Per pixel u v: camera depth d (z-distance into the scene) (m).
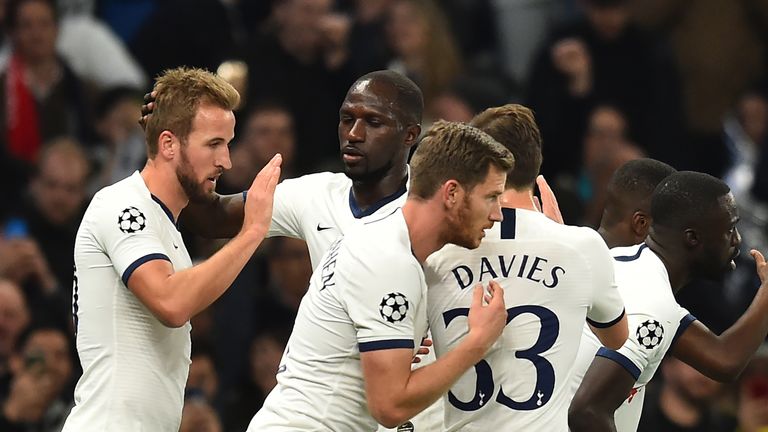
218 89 20.50
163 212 20.58
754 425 30.19
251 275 34.28
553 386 19.48
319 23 40.44
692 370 30.11
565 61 40.72
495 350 19.41
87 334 20.59
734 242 21.25
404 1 40.56
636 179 22.45
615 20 41.53
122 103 39.12
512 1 45.03
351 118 22.02
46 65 39.78
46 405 30.22
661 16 43.91
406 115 22.02
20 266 32.91
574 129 40.78
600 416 20.02
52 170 35.41
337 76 40.81
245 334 33.62
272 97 39.56
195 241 34.09
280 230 23.11
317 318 19.48
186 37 41.47
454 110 38.53
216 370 33.00
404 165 22.39
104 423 20.38
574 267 19.41
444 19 40.75
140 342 20.50
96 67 41.50
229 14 43.53
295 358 19.81
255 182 20.47
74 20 42.47
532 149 19.97
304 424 19.48
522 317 19.38
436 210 18.94
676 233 21.14
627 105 41.34
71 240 35.66
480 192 18.81
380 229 19.06
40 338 30.27
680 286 21.42
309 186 22.88
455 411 19.72
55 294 33.19
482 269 19.39
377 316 18.72
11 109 38.88
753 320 21.23
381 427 21.45
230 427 32.25
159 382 20.66
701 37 43.69
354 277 18.89
